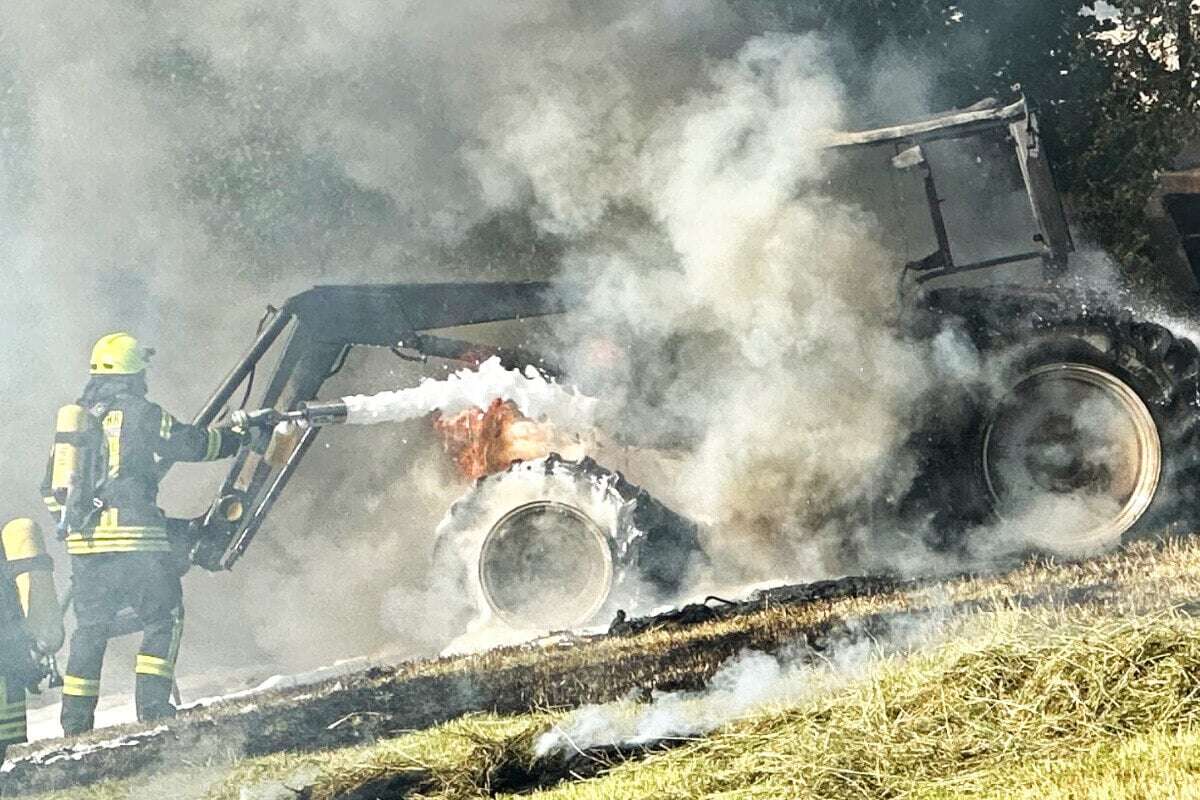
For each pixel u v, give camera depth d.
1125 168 27.55
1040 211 21.59
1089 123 28.02
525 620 20.77
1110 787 9.35
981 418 20.86
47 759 15.62
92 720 17.75
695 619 18.42
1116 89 27.78
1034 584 17.55
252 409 22.12
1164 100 27.62
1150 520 20.42
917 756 10.73
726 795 10.62
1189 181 28.55
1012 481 20.84
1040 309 21.02
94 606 17.78
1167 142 27.45
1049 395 20.86
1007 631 12.80
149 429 18.11
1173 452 20.55
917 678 11.85
